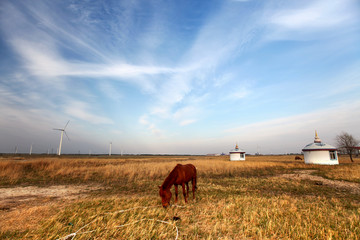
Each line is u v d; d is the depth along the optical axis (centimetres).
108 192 1027
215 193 932
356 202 793
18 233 451
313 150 2797
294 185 1184
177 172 689
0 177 1452
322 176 1525
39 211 609
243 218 555
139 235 437
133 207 666
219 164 2459
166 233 441
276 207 671
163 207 653
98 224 495
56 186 1208
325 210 636
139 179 1479
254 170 2052
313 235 433
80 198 880
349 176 1395
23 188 1138
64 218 552
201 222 530
